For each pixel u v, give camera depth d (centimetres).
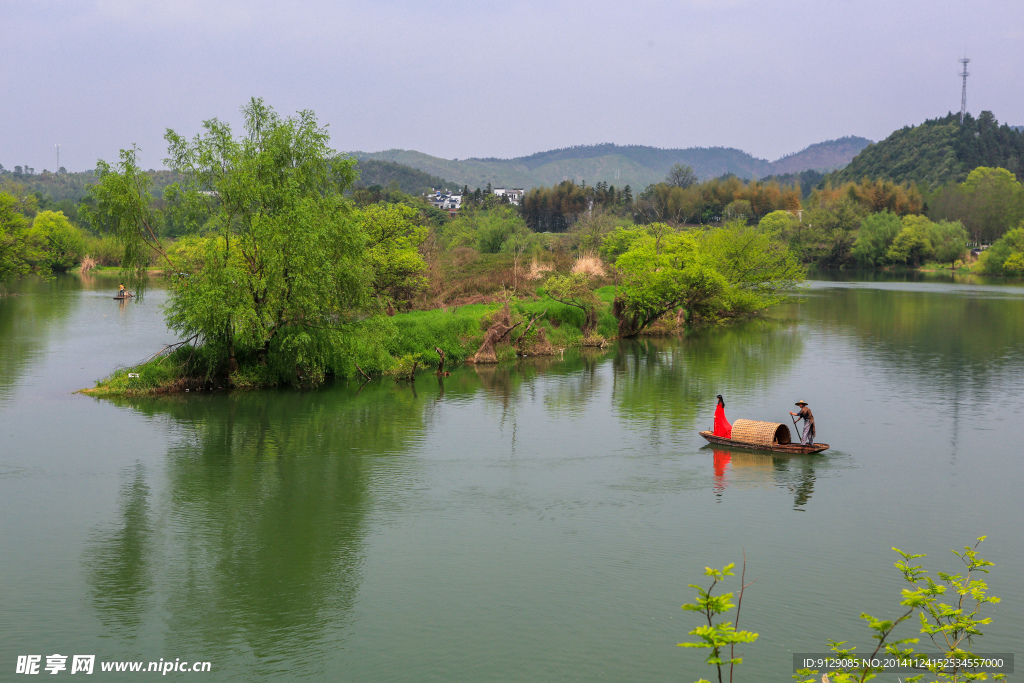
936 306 9712
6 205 8756
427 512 2344
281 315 4131
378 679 1468
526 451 3011
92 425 3353
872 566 1967
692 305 7444
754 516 2312
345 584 1866
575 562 1989
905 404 3909
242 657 1550
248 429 3328
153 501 2425
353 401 3928
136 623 1681
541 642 1603
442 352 4762
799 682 1307
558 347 5825
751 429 3044
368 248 5578
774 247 9269
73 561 1988
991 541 2128
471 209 15188
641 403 3941
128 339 5919
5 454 2914
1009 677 1444
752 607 1750
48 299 9412
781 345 6225
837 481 2648
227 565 1967
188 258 4028
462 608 1748
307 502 2425
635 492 2530
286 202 3950
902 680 1445
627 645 1595
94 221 3953
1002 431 3341
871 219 19575
